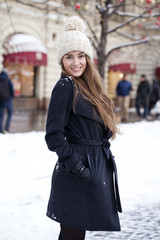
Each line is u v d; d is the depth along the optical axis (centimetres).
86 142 209
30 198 403
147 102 1420
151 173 532
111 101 234
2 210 361
